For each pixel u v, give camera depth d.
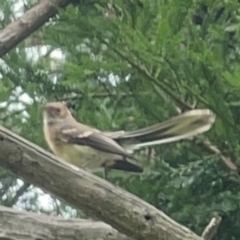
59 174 4.90
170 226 5.11
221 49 7.46
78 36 7.84
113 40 7.53
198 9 8.12
